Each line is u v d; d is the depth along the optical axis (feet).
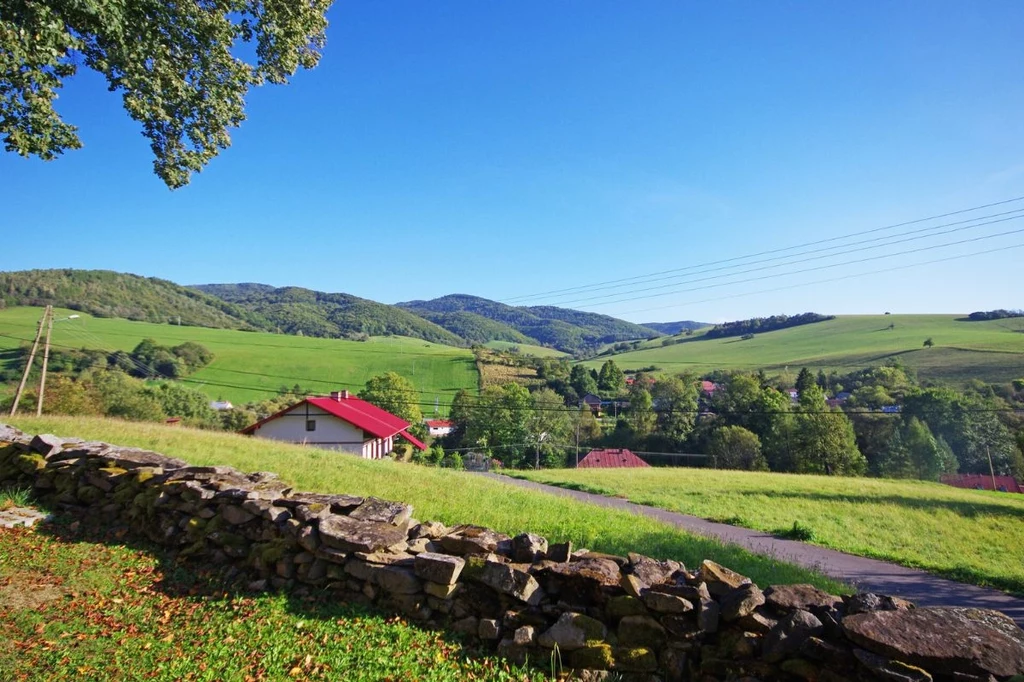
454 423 251.19
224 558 23.91
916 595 44.01
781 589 16.39
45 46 28.27
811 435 194.90
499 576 18.42
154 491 27.71
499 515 41.55
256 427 129.49
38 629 17.92
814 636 14.48
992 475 175.11
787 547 59.82
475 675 16.38
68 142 34.19
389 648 17.40
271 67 41.22
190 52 38.04
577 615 17.16
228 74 40.01
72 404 135.23
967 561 57.21
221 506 25.12
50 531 27.27
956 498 98.53
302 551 22.17
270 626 18.74
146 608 20.27
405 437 152.66
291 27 39.83
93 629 18.31
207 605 20.52
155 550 25.72
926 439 186.39
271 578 22.06
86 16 31.19
